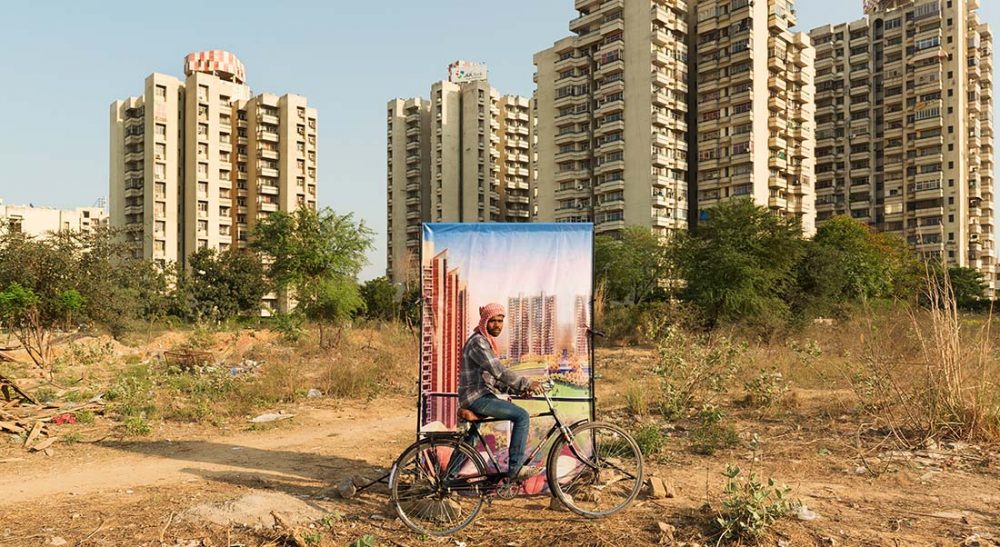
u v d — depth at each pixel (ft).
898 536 14.79
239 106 253.03
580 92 236.43
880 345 31.19
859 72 276.82
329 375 43.19
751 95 209.15
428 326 18.52
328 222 121.29
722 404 32.99
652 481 18.24
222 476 21.76
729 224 96.02
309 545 15.11
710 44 217.97
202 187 240.73
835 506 17.04
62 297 80.23
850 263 130.11
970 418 24.00
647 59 213.87
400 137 329.72
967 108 256.52
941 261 26.63
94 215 343.87
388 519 16.85
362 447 26.50
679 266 104.78
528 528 15.96
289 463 23.73
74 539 15.46
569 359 18.72
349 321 109.40
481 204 312.71
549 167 245.45
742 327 78.79
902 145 264.93
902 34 265.54
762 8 214.28
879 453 22.56
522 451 16.74
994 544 14.23
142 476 21.88
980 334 25.75
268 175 253.44
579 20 234.17
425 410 18.37
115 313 89.51
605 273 173.99
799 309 98.99
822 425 27.17
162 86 234.99
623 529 15.58
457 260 18.69
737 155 211.82
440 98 310.86
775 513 15.51
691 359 35.01
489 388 16.90
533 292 18.76
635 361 59.52
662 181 214.28
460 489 16.55
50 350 63.36
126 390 37.29
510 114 332.60
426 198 326.44
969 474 19.95
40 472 22.48
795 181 226.38
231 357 61.46
